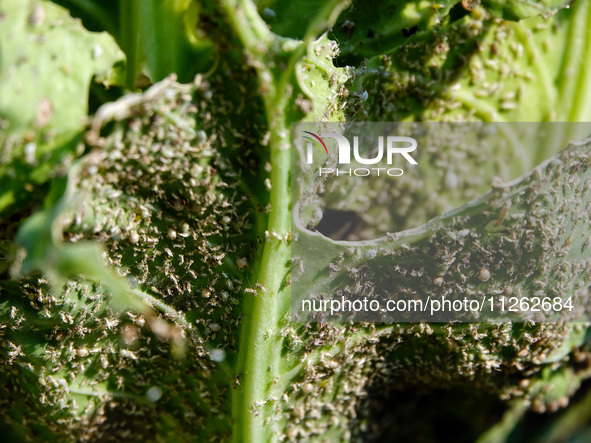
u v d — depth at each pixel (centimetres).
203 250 25
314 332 26
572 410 34
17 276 24
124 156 24
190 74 25
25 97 23
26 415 27
